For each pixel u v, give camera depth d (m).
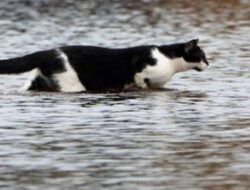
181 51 19.03
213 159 12.12
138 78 18.72
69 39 28.05
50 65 18.34
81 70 18.41
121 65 18.64
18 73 18.39
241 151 12.60
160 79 18.80
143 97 17.72
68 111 16.03
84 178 11.16
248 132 13.98
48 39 28.06
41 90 18.48
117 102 17.06
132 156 12.37
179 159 12.16
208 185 10.77
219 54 24.06
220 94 18.03
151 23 32.31
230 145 13.02
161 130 14.21
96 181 11.02
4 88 18.94
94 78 18.47
